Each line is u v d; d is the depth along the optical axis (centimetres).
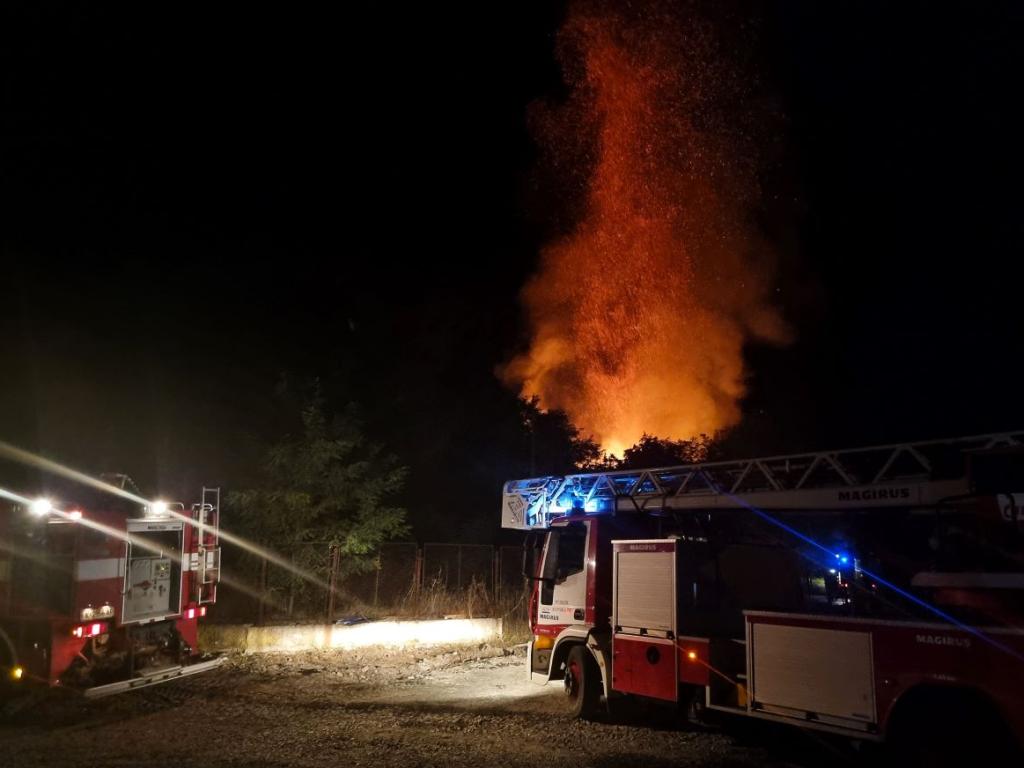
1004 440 779
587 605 993
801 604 959
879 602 867
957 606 658
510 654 1476
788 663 736
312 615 1669
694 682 827
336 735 879
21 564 1036
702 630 873
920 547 872
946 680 629
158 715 985
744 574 923
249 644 1480
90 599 1058
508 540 2378
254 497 1700
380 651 1504
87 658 1066
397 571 1819
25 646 1019
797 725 722
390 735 878
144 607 1152
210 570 1280
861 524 903
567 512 1094
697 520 986
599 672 973
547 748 823
